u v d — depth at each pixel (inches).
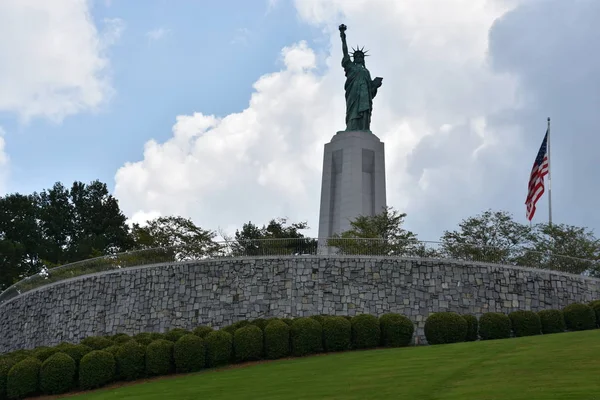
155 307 1779.0
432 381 898.1
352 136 2425.0
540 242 2076.8
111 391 1195.3
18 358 1373.0
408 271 1683.1
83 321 1873.8
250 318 1695.4
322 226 2395.4
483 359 1024.2
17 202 3142.2
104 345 1414.9
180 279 1781.5
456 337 1422.2
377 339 1409.9
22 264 2972.4
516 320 1448.1
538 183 1963.6
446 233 2166.6
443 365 1014.4
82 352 1334.9
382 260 1696.6
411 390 857.5
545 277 1668.3
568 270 1691.7
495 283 1660.9
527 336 1330.0
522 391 778.2
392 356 1184.8
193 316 1736.0
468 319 1450.5
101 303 1861.5
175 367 1314.0
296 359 1321.4
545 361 941.2
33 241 3051.2
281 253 1745.8
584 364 892.0
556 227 2101.4
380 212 2345.0
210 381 1142.3
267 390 981.2
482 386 829.8
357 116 2497.5
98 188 3341.5
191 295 1756.9
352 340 1408.7
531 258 1694.1
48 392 1284.4
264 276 1726.1
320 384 978.1
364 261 1701.5
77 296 1914.4
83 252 2935.5
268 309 1694.1
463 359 1049.5
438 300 1653.5
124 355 1299.2
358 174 2385.6
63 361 1290.6
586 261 1710.1
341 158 2428.6
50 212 3161.9
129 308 1811.0
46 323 1967.3
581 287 1669.5
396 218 2087.8
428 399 799.1
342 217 2357.3
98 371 1278.3
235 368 1289.4
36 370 1296.8
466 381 873.5
